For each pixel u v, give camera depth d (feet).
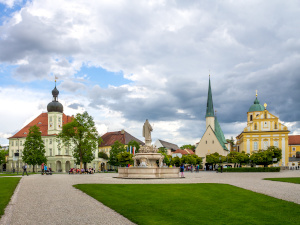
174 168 153.58
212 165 430.61
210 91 502.79
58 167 415.23
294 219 52.80
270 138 414.82
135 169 149.48
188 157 402.11
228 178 154.10
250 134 422.00
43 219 51.85
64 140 292.61
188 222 50.62
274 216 54.95
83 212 57.98
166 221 51.24
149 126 166.61
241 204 66.33
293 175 186.60
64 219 52.01
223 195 79.36
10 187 100.83
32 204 66.39
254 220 52.03
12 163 450.71
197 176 179.52
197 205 65.21
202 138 461.37
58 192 87.20
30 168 428.15
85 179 145.18
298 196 79.20
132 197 75.82
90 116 291.38
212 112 496.23
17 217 53.26
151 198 74.28
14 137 453.99
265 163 326.24
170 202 68.80
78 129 284.20
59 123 430.61
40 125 449.89
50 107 426.51
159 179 138.92
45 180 138.41
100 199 72.69
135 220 51.57
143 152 162.81
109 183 114.73
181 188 93.71
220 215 55.77
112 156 402.72
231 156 385.91
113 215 55.67
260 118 422.41
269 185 108.47
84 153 299.79
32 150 352.69
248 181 128.57
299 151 536.01
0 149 499.51
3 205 63.98
